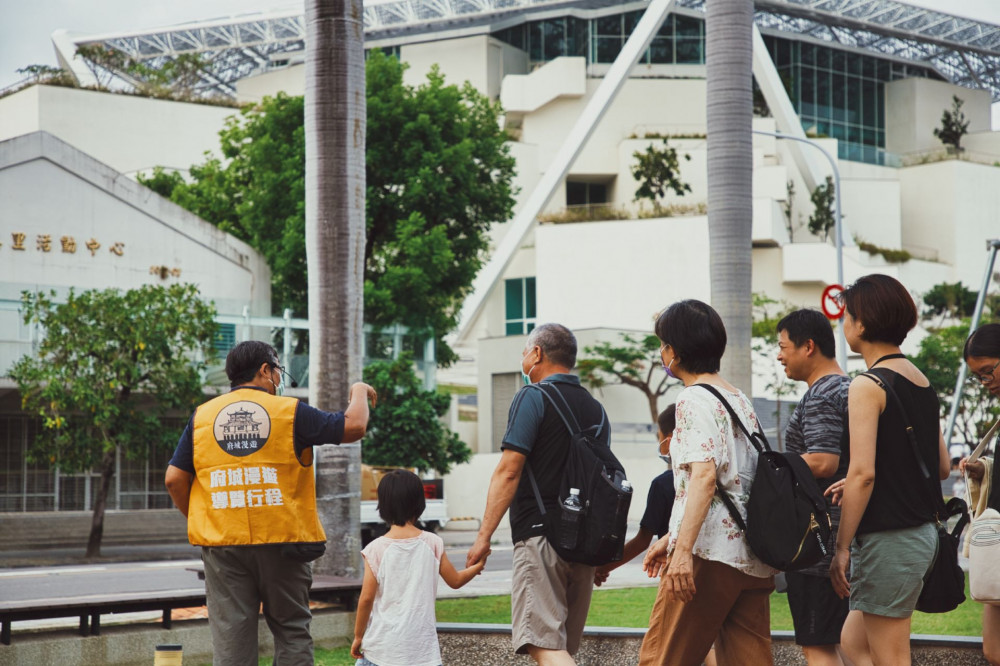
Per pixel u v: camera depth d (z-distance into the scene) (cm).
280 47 9394
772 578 550
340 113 1381
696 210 6381
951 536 570
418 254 3603
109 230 3381
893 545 554
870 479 546
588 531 606
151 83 7712
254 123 3928
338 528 1327
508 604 1304
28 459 2692
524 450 626
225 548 632
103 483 2788
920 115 9344
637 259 6391
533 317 6969
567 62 7812
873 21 9262
